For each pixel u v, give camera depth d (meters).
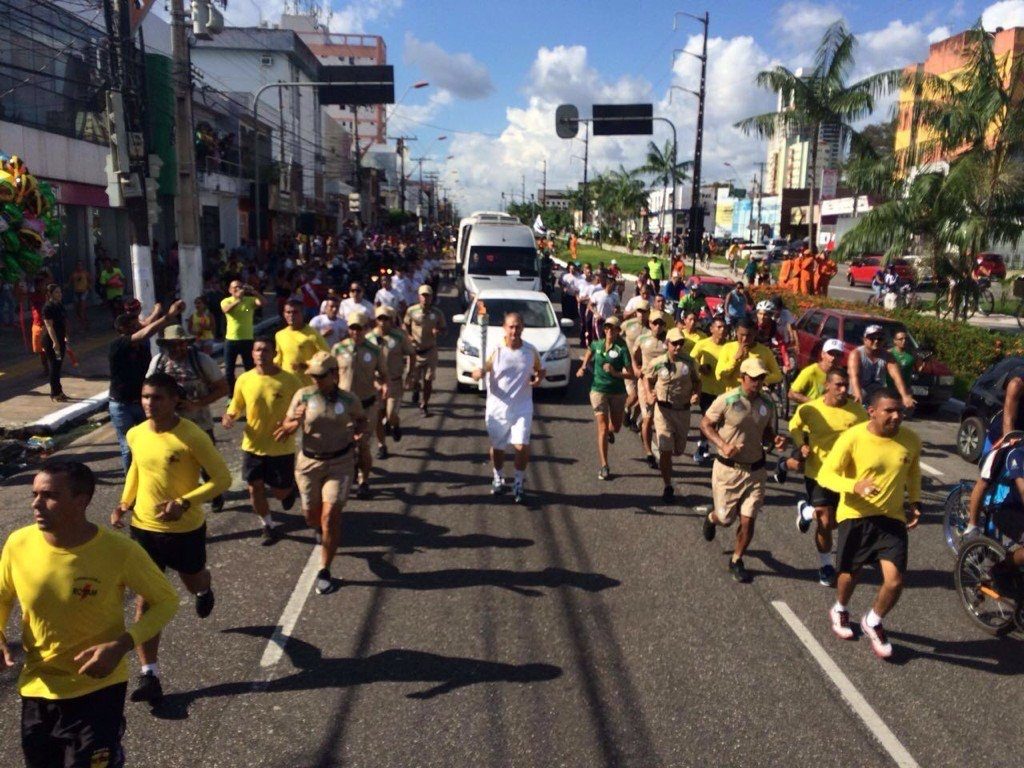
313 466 6.28
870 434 5.44
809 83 30.39
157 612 3.47
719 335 9.57
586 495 8.77
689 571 6.79
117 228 26.19
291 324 9.40
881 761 4.30
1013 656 5.50
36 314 12.42
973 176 20.42
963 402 14.47
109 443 10.45
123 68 13.80
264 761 4.18
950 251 21.58
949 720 4.71
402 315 17.55
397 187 111.38
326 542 6.12
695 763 4.24
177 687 4.86
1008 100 20.52
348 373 8.83
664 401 8.40
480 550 7.11
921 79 22.28
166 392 4.94
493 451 8.55
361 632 5.57
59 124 21.94
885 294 30.48
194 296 17.59
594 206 96.19
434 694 4.82
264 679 4.96
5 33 19.17
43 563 3.29
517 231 24.33
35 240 10.80
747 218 91.44
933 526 8.20
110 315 21.59
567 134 26.42
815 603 6.24
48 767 3.42
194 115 32.09
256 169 31.50
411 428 11.64
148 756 4.20
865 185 24.06
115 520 5.09
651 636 5.62
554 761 4.23
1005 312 28.98
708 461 10.13
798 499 8.96
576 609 6.00
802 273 28.33
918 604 6.32
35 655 3.36
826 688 5.01
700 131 32.38
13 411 11.62
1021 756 4.38
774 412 6.57
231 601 6.02
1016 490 5.88
